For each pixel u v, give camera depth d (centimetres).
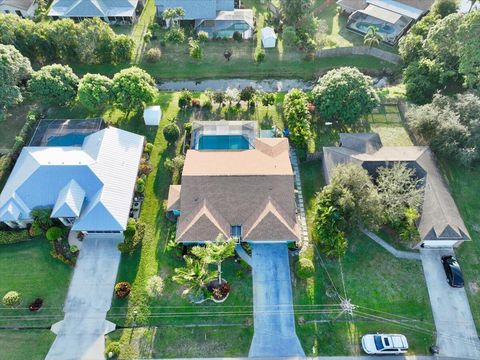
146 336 4069
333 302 4291
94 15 7681
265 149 5322
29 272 4509
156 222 4919
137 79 5731
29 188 4769
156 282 4141
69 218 4722
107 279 4450
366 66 7294
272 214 4512
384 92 6594
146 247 4697
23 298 4319
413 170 4944
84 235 4762
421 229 4541
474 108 5250
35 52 6925
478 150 5219
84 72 7081
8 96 5562
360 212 4416
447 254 4650
